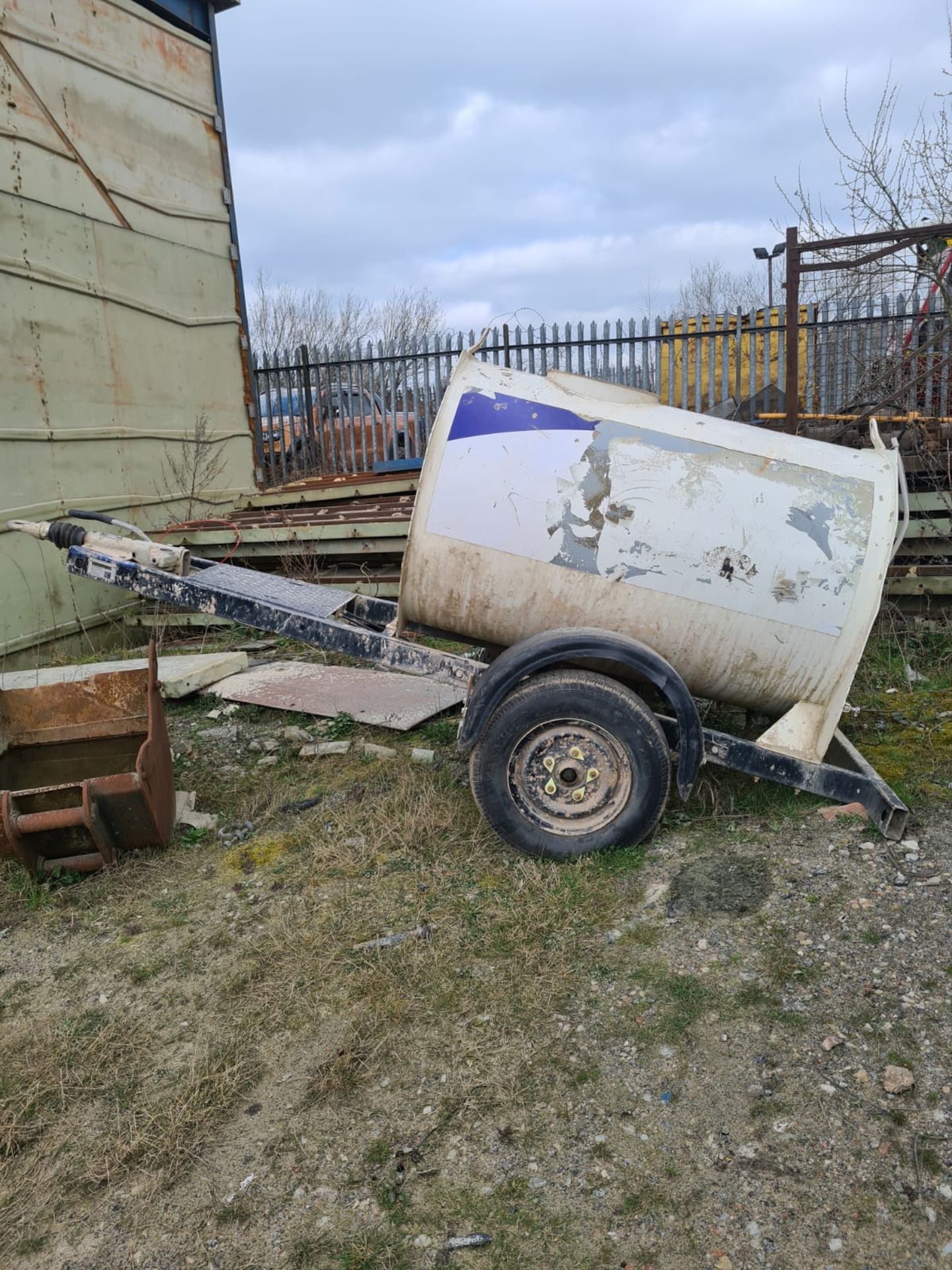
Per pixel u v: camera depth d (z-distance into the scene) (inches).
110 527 319.3
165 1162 93.1
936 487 252.8
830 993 108.8
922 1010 104.5
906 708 199.6
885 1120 90.4
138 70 336.5
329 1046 106.7
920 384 291.4
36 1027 114.0
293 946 125.5
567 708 134.9
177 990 119.4
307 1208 86.4
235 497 399.2
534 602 144.2
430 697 218.8
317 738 202.4
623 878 135.8
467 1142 92.2
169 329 357.7
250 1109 98.7
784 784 156.9
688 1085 97.0
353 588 299.3
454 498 142.3
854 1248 78.0
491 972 117.0
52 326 294.2
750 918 124.6
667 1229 81.3
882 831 141.7
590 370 474.6
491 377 146.5
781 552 137.6
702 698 155.2
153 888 144.9
